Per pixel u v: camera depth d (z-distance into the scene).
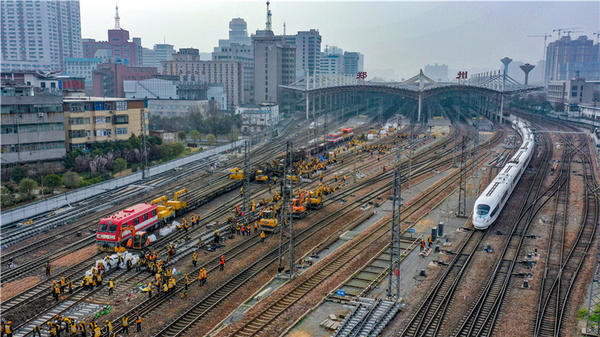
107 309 43.12
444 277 49.69
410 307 43.34
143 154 103.81
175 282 47.25
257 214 72.81
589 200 82.94
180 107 193.25
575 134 167.00
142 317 41.91
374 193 87.62
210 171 101.25
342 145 144.12
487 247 57.94
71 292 46.69
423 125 195.62
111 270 51.72
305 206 73.94
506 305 43.84
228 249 58.16
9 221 68.25
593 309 42.81
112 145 113.88
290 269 49.50
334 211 75.38
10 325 38.91
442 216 73.12
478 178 100.50
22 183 82.25
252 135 163.62
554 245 60.16
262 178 94.50
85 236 63.94
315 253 57.19
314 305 43.50
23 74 131.88
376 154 129.12
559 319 40.97
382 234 64.38
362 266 52.91
